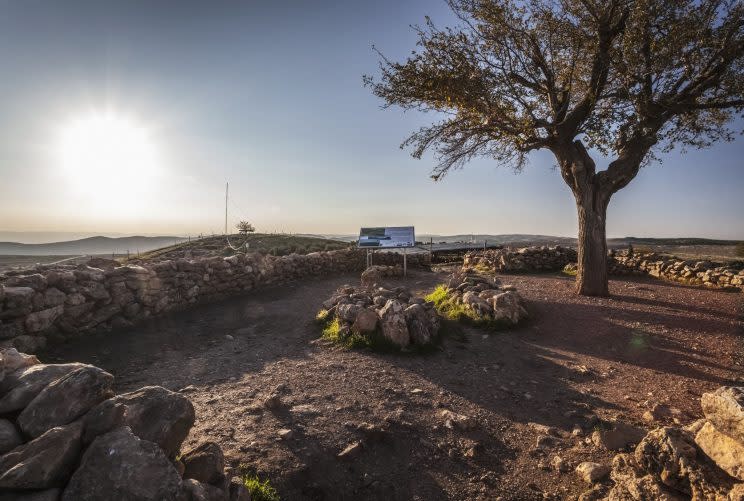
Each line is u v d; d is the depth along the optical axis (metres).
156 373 6.86
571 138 13.80
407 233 20.75
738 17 11.52
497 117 12.53
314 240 53.56
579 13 13.15
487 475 4.27
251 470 3.99
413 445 4.74
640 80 12.42
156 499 2.24
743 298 13.12
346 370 7.06
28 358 3.51
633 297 13.52
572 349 8.77
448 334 9.12
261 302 13.13
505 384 6.71
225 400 5.76
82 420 2.64
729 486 3.00
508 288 12.35
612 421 5.41
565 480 4.19
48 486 2.24
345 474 4.16
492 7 12.30
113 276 9.29
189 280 11.98
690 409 5.82
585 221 13.83
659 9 11.51
